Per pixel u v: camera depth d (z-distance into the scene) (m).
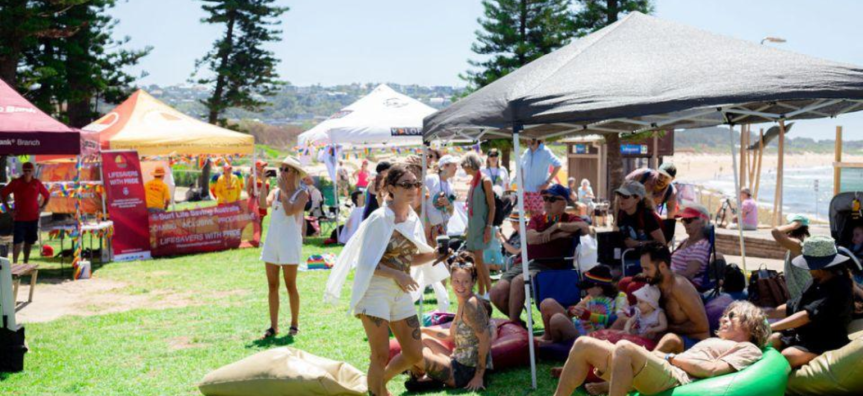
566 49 6.72
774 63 5.65
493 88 6.54
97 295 10.77
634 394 4.79
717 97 5.23
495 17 29.03
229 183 17.34
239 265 13.42
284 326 8.38
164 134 15.90
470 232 8.72
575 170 25.88
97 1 28.64
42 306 10.02
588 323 6.71
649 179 8.94
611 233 7.98
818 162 147.88
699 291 6.84
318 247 15.51
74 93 28.22
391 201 5.17
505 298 7.55
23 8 21.36
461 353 5.91
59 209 15.90
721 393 4.54
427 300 9.73
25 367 6.86
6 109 8.81
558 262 7.57
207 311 9.41
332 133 16.20
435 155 12.45
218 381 5.51
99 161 16.31
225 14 38.53
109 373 6.62
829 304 5.26
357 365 6.68
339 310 9.26
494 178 14.70
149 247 14.52
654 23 6.82
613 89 5.66
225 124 41.38
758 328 4.96
